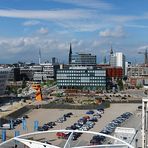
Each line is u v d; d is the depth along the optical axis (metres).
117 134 175.75
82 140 193.12
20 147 171.38
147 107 145.88
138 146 164.50
